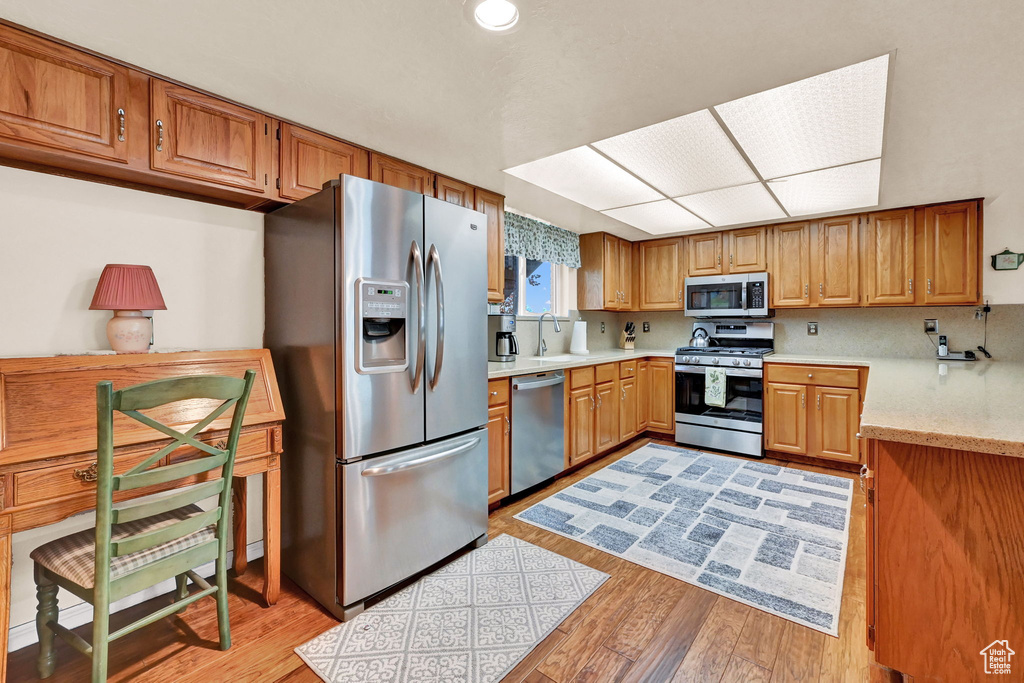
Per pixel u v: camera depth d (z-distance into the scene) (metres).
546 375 3.15
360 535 1.81
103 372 1.56
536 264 4.21
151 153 1.65
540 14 1.34
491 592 1.95
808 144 2.26
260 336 2.20
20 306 1.60
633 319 5.17
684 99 1.84
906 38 1.44
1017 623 1.12
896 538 1.25
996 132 2.10
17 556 1.63
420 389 2.02
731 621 1.74
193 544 1.53
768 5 1.30
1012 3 1.27
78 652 1.60
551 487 3.19
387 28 1.40
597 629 1.70
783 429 3.75
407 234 1.96
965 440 1.08
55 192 1.66
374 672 1.49
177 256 1.96
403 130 2.12
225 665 1.53
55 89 1.45
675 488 3.15
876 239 3.53
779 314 4.27
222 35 1.43
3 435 1.29
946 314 3.59
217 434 1.68
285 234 2.05
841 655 1.56
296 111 1.94
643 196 3.12
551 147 2.32
